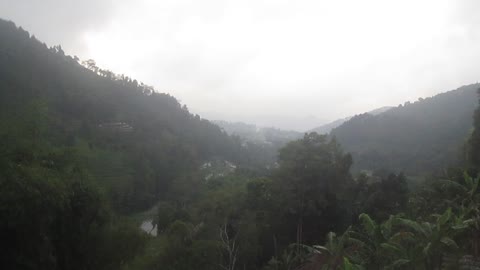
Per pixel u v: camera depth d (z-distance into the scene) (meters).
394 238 11.01
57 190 9.32
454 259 10.41
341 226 25.94
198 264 19.09
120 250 12.22
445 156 56.09
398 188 27.69
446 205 15.55
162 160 60.38
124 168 48.31
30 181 8.63
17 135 10.68
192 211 32.75
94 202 11.32
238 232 23.09
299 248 23.31
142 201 49.69
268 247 25.33
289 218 25.36
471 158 27.14
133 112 79.94
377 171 45.75
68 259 10.55
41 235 8.95
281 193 24.66
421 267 10.06
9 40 65.81
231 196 28.33
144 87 104.12
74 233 10.69
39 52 71.19
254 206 27.25
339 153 25.92
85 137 52.00
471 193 13.51
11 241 8.45
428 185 22.67
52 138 31.05
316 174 24.53
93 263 11.48
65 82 67.19
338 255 14.11
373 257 11.71
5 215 7.99
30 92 33.97
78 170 11.64
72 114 61.81
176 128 87.19
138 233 12.95
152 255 19.23
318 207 24.69
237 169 60.75
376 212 25.75
